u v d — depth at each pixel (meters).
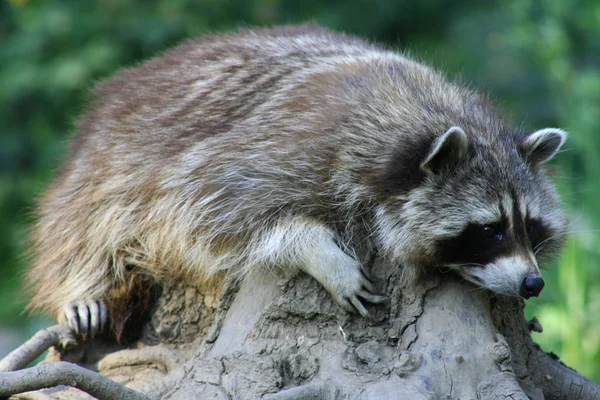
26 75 19.44
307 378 7.14
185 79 9.52
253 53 9.48
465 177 8.05
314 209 8.27
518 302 8.03
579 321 12.95
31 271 10.36
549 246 8.73
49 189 10.52
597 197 14.11
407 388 6.68
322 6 20.86
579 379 7.95
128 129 9.48
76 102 19.88
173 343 8.53
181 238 8.69
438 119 8.38
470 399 6.69
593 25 18.17
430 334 7.19
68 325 8.90
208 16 19.92
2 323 19.95
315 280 7.75
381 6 20.69
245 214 8.45
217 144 8.82
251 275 8.00
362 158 8.20
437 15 20.95
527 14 17.50
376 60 9.20
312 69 9.11
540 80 19.08
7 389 6.27
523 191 8.14
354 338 7.46
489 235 7.96
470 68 19.67
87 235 9.43
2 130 20.59
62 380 6.38
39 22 19.67
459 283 7.86
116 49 19.38
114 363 8.45
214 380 7.07
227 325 7.82
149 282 8.91
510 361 7.06
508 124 8.92
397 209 8.05
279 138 8.56
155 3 19.89
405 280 7.67
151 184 9.05
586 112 15.26
